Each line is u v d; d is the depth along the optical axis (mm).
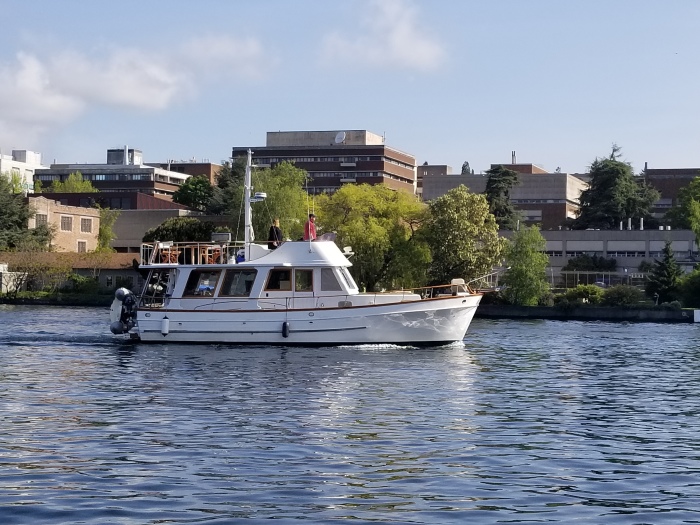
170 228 109938
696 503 17297
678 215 149500
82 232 127312
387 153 187875
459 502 17000
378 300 45594
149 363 38406
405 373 36125
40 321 67438
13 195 117562
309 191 188500
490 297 96000
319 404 27938
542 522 15906
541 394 31781
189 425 24094
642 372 40000
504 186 140500
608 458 21047
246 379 33594
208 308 45188
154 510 16125
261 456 20391
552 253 127750
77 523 15312
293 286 44906
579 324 80688
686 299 94625
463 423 25188
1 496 16859
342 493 17422
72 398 28797
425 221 91500
